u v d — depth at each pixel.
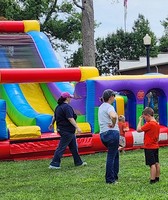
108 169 7.93
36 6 30.53
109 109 7.63
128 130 11.80
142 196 6.99
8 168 9.78
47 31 32.44
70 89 13.98
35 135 11.09
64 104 9.70
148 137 7.83
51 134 11.59
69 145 9.94
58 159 9.64
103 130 7.77
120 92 12.68
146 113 7.80
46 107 14.28
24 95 14.43
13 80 11.58
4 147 10.77
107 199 6.90
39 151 11.11
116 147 7.80
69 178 8.59
